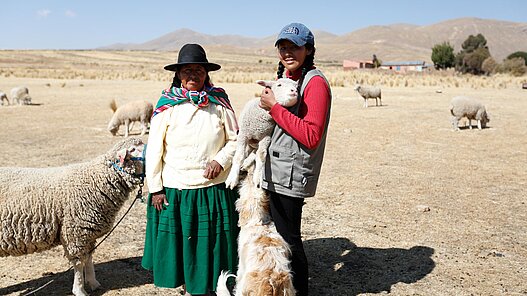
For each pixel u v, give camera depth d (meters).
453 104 16.89
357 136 15.67
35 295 5.36
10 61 112.00
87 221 5.07
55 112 22.47
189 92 4.79
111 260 6.28
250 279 3.99
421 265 6.07
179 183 4.77
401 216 7.88
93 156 12.43
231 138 4.89
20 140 14.92
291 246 4.68
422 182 10.01
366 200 8.74
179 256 4.88
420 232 7.18
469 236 7.02
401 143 14.49
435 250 6.52
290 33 4.33
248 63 163.38
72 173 5.09
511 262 6.16
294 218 4.68
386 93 33.41
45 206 4.95
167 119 4.79
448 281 5.65
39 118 20.41
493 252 6.45
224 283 4.30
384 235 7.07
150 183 4.80
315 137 4.24
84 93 32.31
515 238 6.95
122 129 17.84
